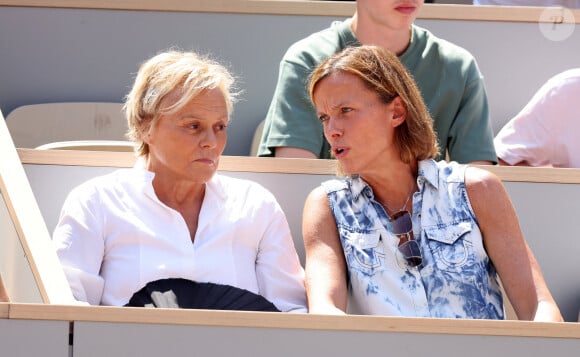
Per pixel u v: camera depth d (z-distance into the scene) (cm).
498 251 891
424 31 1211
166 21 1396
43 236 878
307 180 1032
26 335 704
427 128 930
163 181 959
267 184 1031
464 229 895
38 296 841
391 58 934
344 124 914
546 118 1202
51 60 1392
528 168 1030
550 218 1027
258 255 967
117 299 913
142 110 958
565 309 1021
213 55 1392
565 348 721
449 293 877
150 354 708
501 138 1229
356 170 920
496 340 720
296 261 971
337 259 910
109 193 950
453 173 920
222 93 964
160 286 894
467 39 1398
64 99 1391
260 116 1385
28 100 1388
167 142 946
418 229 905
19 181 921
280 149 1148
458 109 1182
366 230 910
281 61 1254
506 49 1399
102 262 934
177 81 951
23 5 1391
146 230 932
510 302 897
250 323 714
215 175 987
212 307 884
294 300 950
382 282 889
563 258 1025
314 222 927
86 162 1024
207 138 947
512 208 906
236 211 962
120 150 1163
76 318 707
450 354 718
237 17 1395
